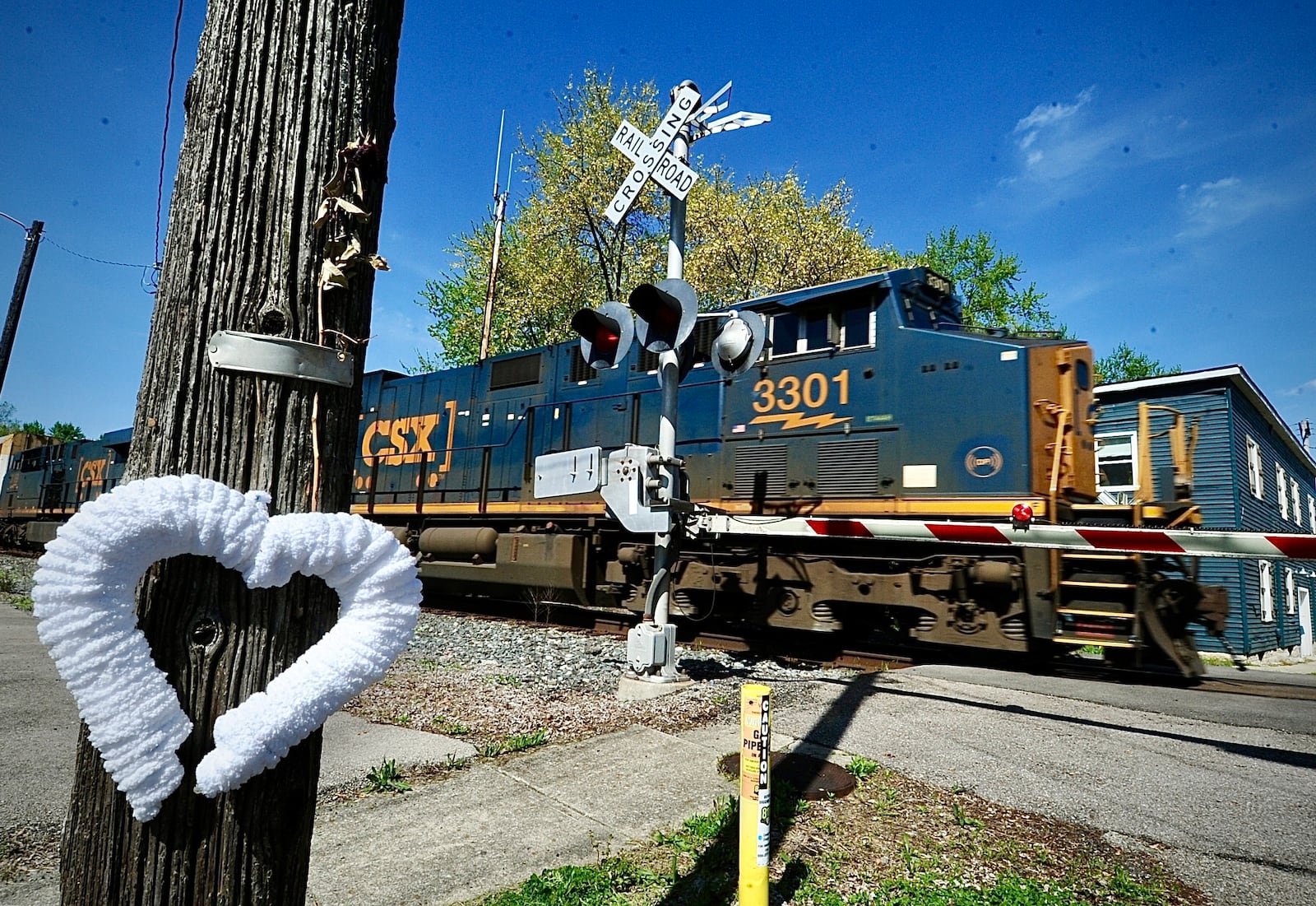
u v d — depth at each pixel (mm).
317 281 1591
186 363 1479
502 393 11633
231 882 1391
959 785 4184
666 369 6176
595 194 22750
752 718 2742
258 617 1433
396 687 6211
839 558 7898
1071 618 6840
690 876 3104
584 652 8109
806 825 3656
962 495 7234
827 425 8117
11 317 17953
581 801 3840
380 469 13602
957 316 8703
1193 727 5422
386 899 2842
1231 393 13828
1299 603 17922
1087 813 3850
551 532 10594
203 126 1580
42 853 3084
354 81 1688
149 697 1295
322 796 3838
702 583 8773
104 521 1269
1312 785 4277
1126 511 6867
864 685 6555
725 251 22234
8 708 5227
